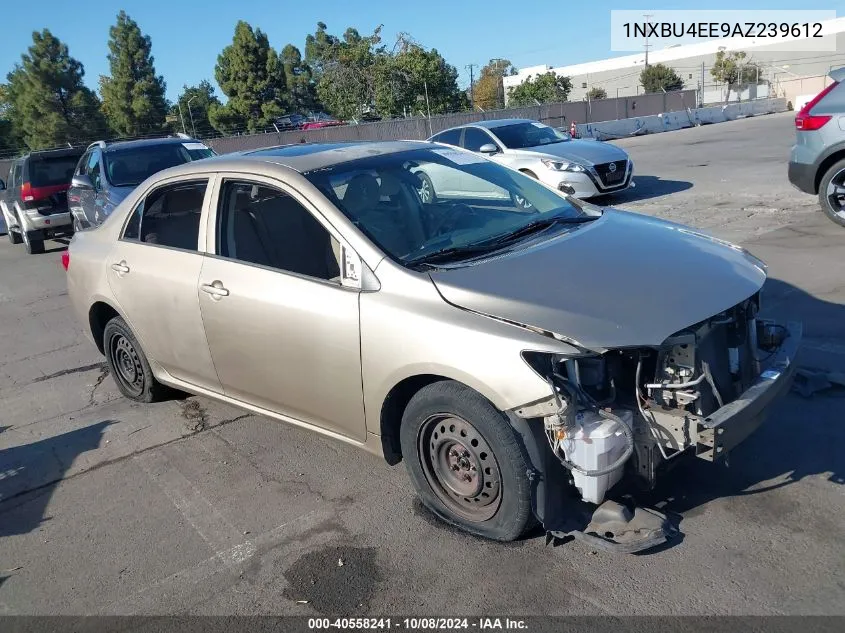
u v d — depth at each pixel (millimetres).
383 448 3455
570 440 2832
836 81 7934
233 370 4059
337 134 28312
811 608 2652
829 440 3766
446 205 3963
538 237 3672
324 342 3467
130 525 3709
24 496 4141
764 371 3188
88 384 5918
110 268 4828
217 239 4086
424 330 3070
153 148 10711
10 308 9102
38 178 13117
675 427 2826
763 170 13695
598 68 72938
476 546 3209
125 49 56812
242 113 54781
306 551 3324
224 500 3852
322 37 61406
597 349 2770
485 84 76375
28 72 50281
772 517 3191
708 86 57000
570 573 2975
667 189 12648
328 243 3596
